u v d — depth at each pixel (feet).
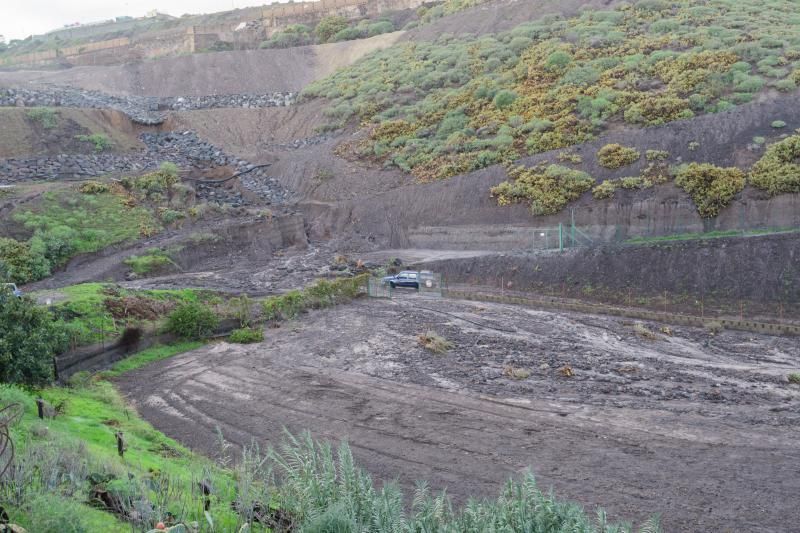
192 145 217.97
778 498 46.88
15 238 136.77
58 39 473.67
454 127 198.49
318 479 37.63
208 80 278.46
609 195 142.00
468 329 100.42
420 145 194.80
